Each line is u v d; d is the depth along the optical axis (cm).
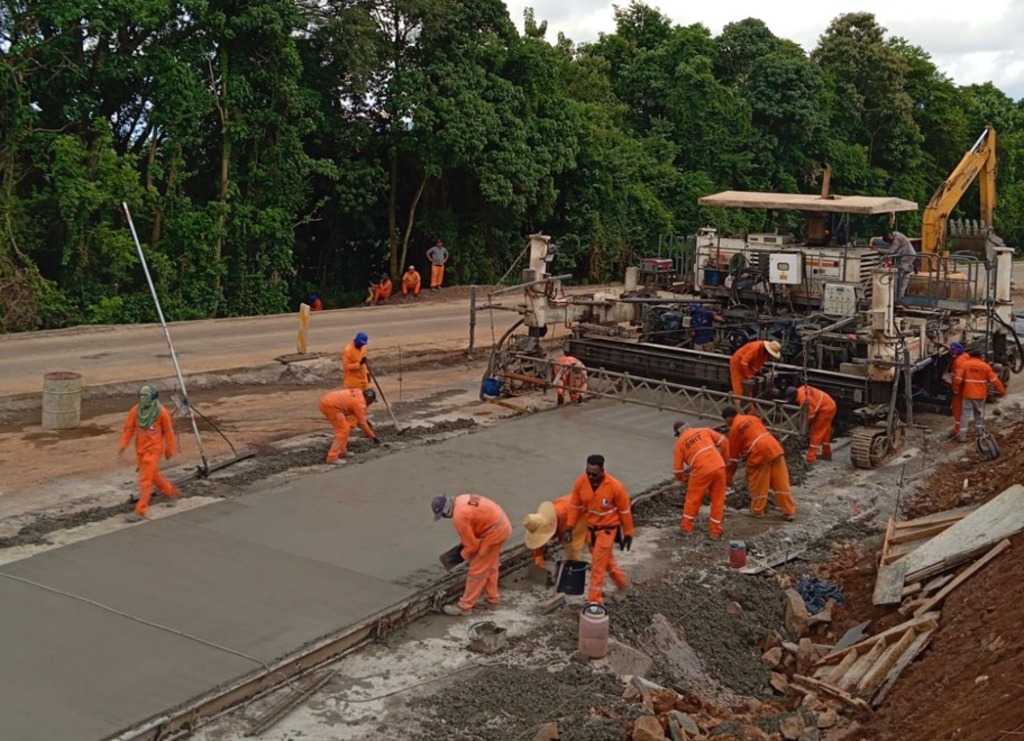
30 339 2353
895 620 1000
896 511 1355
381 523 1184
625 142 4478
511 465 1425
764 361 1598
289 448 1516
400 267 3666
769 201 1964
